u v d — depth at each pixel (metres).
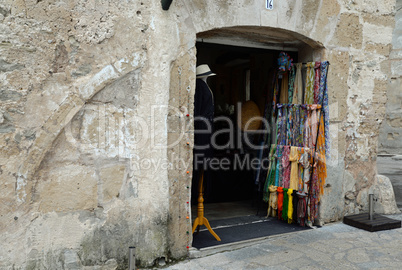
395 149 9.74
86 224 3.10
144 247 3.33
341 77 4.62
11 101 2.77
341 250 3.77
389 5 4.96
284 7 4.07
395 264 3.43
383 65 4.98
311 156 4.40
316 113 4.38
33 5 2.81
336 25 4.52
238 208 5.41
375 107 4.96
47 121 2.90
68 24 2.95
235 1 3.76
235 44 4.50
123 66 3.17
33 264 2.90
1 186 2.76
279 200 4.70
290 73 4.73
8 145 2.77
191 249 3.62
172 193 3.47
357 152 4.87
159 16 3.30
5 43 2.73
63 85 2.95
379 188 5.11
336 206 4.70
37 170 2.89
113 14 3.12
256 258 3.56
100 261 3.15
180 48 3.45
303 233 4.30
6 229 2.79
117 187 3.22
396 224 4.54
